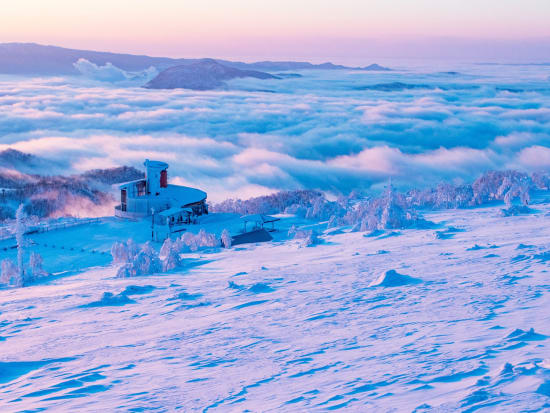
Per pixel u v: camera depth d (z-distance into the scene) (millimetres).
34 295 31094
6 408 10047
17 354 15453
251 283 26562
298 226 68812
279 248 47156
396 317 15758
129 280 34656
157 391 10461
